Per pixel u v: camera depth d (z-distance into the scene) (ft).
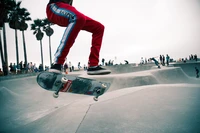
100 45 4.80
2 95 25.72
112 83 32.68
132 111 6.79
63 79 4.09
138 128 5.03
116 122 5.73
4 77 42.98
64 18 4.00
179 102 7.41
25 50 81.41
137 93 10.54
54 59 4.10
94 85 5.32
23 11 74.90
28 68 70.08
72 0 4.58
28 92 35.42
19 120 18.78
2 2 55.47
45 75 4.35
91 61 4.71
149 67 63.98
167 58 78.43
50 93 33.19
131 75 34.47
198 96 8.34
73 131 5.49
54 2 4.25
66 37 3.82
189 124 4.88
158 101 7.95
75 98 29.86
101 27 4.68
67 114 8.34
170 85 12.79
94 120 6.19
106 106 8.16
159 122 5.31
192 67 78.74
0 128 16.31
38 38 94.84
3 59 60.95
